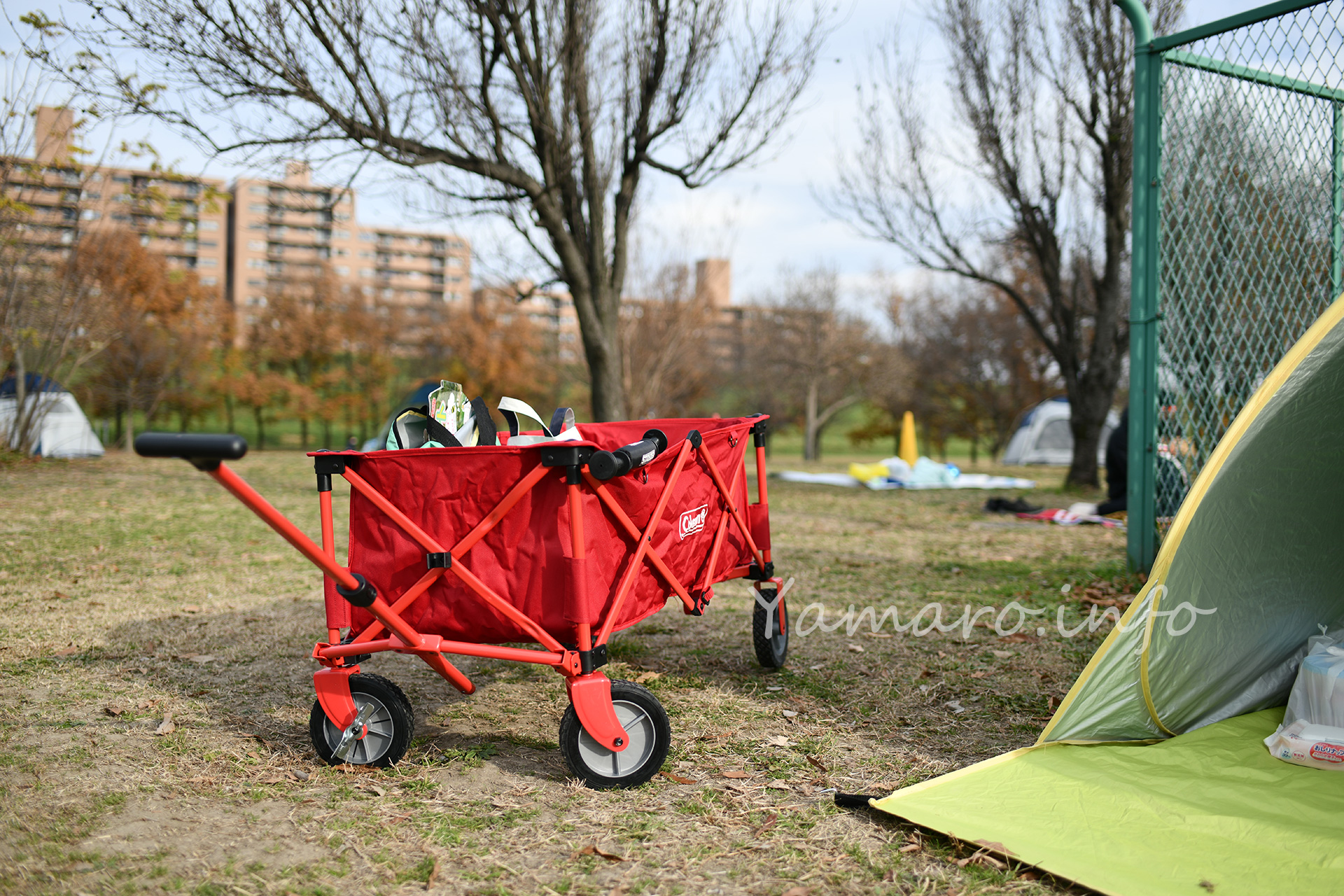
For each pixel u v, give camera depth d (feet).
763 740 11.06
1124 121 41.63
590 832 8.57
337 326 135.64
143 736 11.23
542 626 9.71
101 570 21.74
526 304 151.43
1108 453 35.27
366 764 10.19
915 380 125.70
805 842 8.35
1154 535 20.31
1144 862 7.76
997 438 120.16
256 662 14.49
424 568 9.78
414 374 142.51
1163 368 19.89
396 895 7.42
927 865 7.93
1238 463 9.96
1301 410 9.98
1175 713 10.87
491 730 11.57
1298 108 17.21
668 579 11.38
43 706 12.28
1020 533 30.45
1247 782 9.49
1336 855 7.77
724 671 14.11
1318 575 11.87
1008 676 13.69
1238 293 18.38
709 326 89.25
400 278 273.54
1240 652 11.28
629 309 80.18
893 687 13.17
